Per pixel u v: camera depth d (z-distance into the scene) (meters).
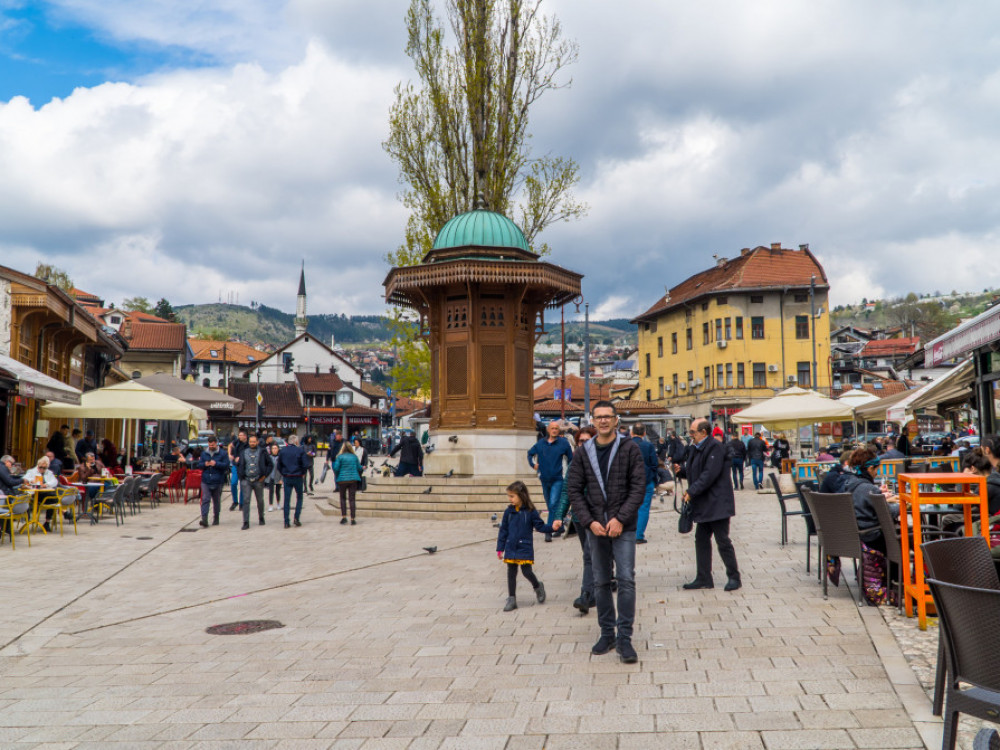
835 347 104.56
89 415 21.45
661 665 5.87
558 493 13.31
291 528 16.75
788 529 14.05
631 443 6.28
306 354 109.00
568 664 6.02
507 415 19.25
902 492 6.90
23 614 8.52
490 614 7.96
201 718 5.10
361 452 34.41
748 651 6.11
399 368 31.41
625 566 6.10
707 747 4.26
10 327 21.50
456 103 25.03
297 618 8.10
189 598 9.46
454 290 19.67
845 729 4.41
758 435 25.20
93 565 11.88
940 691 4.52
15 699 5.64
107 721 5.10
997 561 6.02
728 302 60.97
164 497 24.81
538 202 25.16
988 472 7.19
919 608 6.50
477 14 24.72
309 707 5.23
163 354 64.62
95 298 93.00
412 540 14.20
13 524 13.58
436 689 5.52
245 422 84.62
